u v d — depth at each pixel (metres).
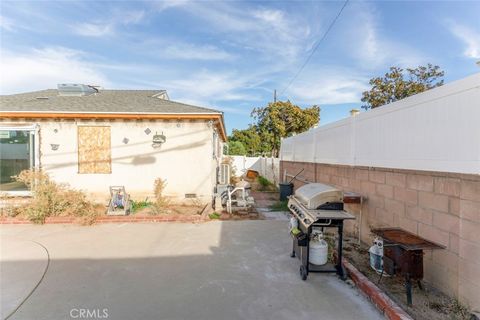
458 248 2.92
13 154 8.37
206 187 8.77
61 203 6.97
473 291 2.73
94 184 8.60
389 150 4.23
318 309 3.05
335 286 3.60
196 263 4.34
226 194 8.45
